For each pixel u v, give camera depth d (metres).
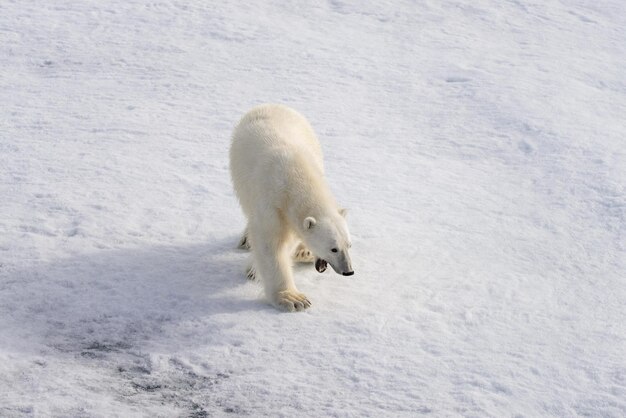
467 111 18.36
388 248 12.10
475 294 10.93
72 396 8.49
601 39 23.77
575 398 8.73
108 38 21.64
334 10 24.45
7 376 8.77
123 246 11.72
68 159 14.67
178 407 8.45
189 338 9.64
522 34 23.67
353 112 18.08
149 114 17.20
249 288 10.82
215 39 21.91
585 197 14.39
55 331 9.74
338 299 10.59
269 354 9.34
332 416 8.30
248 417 8.30
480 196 14.34
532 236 12.90
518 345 9.75
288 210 10.19
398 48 22.08
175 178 14.12
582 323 10.38
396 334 9.83
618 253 12.45
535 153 16.33
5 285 10.58
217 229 12.41
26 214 12.45
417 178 14.95
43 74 19.34
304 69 20.33
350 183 14.48
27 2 23.92
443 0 25.55
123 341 9.59
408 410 8.42
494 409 8.48
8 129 16.00
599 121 18.11
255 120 11.34
